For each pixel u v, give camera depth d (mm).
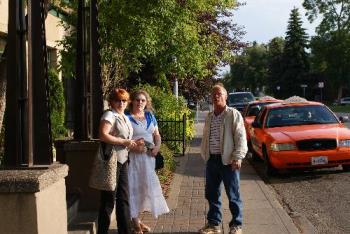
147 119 7438
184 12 11586
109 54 11906
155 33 11312
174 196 9977
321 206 9500
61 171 4918
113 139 6551
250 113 18953
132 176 7219
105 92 13242
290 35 87562
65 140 8469
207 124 7457
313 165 12289
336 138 12367
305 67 87188
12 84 4938
